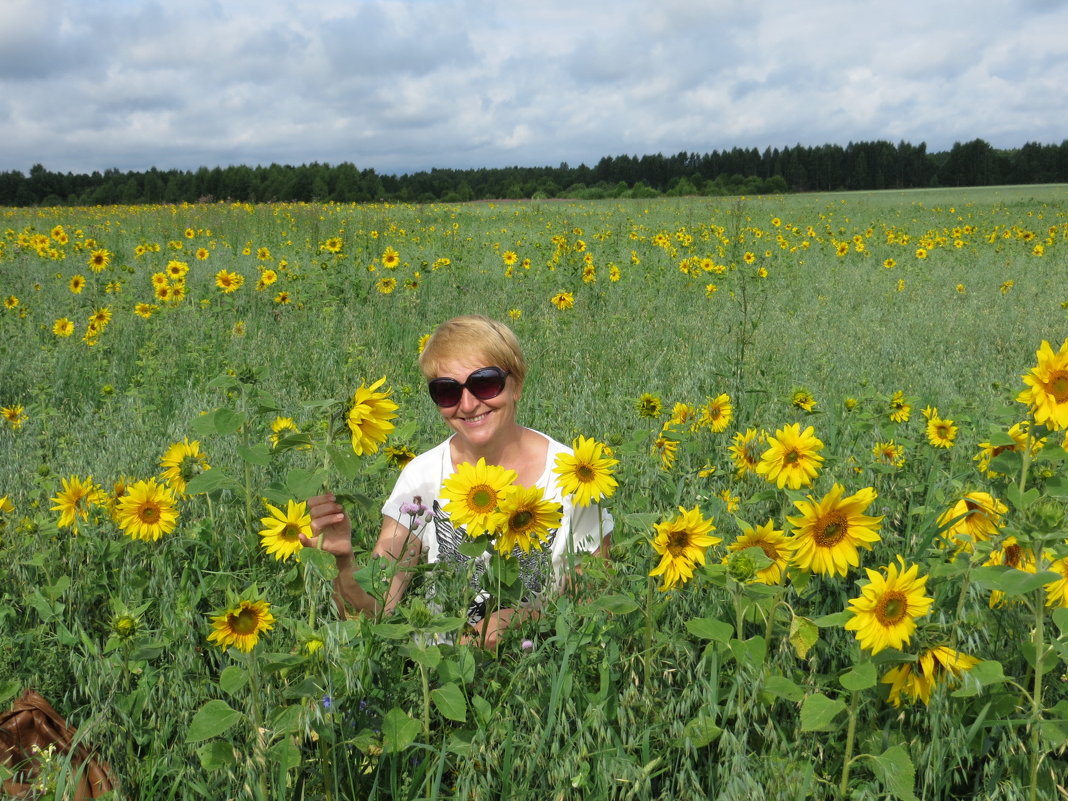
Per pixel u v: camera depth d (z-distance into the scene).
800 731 1.83
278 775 1.80
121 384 6.27
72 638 2.36
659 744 1.96
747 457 3.21
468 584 2.12
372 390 1.93
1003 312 8.80
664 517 2.06
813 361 6.38
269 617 1.86
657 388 5.36
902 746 1.77
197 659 2.20
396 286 9.28
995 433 2.25
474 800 1.72
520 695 2.01
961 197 55.62
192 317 7.84
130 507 2.68
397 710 1.80
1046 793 1.76
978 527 2.26
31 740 2.03
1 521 3.04
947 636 1.87
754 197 58.16
